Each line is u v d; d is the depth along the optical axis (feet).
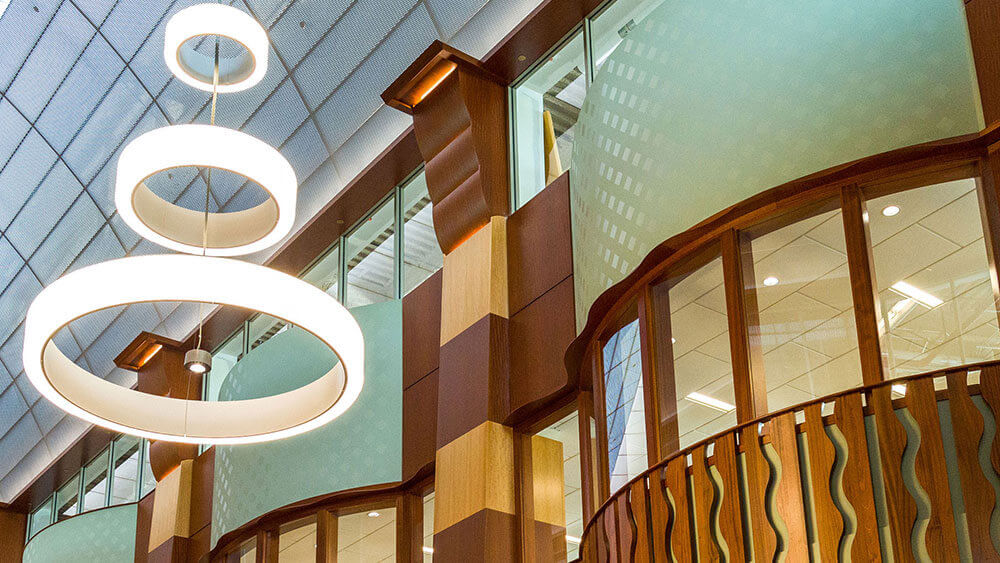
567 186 45.29
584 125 39.34
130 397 42.93
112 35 64.75
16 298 80.89
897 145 29.94
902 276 30.27
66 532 70.28
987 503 25.08
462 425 45.06
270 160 38.96
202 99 63.77
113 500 80.28
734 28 34.01
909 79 30.45
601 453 37.17
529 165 49.70
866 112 30.63
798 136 31.48
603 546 33.40
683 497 30.35
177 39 41.50
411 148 56.80
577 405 42.45
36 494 88.28
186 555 64.18
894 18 31.19
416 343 50.75
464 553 42.55
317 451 50.90
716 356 32.89
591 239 37.22
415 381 49.80
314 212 63.31
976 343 29.12
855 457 26.84
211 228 43.78
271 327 69.97
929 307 29.84
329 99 59.62
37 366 36.19
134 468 79.87
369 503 49.80
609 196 36.42
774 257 32.19
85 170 71.31
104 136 69.10
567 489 41.96
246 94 62.23
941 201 30.37
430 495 48.60
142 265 33.22
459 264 48.49
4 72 71.00
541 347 43.65
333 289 62.59
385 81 57.06
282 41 59.57
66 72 68.33
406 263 57.47
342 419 50.98
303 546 51.52
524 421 44.32
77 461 84.84
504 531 42.50
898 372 29.45
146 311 74.23
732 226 32.94
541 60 51.16
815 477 27.32
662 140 34.76
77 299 33.42
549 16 49.34
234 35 41.70
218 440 43.21
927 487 25.75
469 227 48.98
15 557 88.17
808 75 31.89
